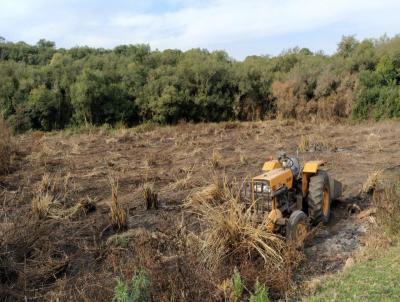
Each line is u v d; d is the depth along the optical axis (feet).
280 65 111.04
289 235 18.25
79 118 88.17
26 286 17.40
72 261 19.88
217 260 16.76
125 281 15.25
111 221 23.88
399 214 20.16
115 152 51.21
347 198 27.30
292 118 88.58
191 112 94.22
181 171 37.91
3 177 37.58
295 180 22.07
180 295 14.55
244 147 51.21
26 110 84.33
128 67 98.48
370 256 17.75
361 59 91.71
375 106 79.66
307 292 15.64
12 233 19.97
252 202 19.29
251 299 14.34
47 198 26.68
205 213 19.81
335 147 46.80
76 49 121.49
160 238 19.49
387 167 35.53
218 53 119.85
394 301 13.65
